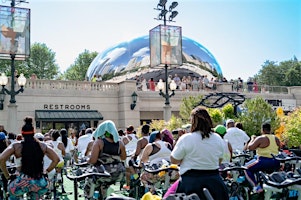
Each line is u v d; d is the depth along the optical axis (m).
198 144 4.06
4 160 5.05
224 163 6.18
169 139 8.27
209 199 3.37
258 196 6.37
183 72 43.19
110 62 42.56
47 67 65.31
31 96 23.38
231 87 30.09
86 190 5.36
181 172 4.13
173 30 21.64
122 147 5.81
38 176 5.07
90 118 24.28
